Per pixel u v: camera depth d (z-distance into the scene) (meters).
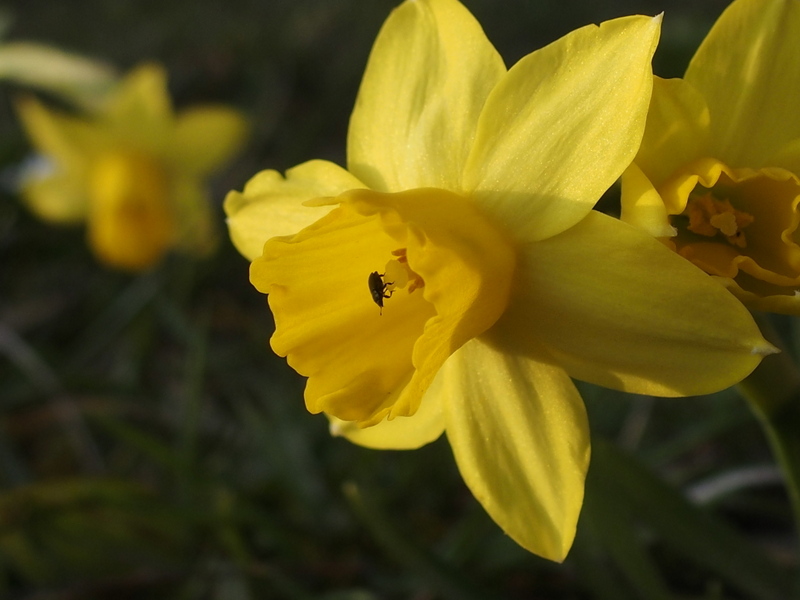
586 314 0.12
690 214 0.12
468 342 0.13
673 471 0.21
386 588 0.20
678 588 0.19
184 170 0.34
